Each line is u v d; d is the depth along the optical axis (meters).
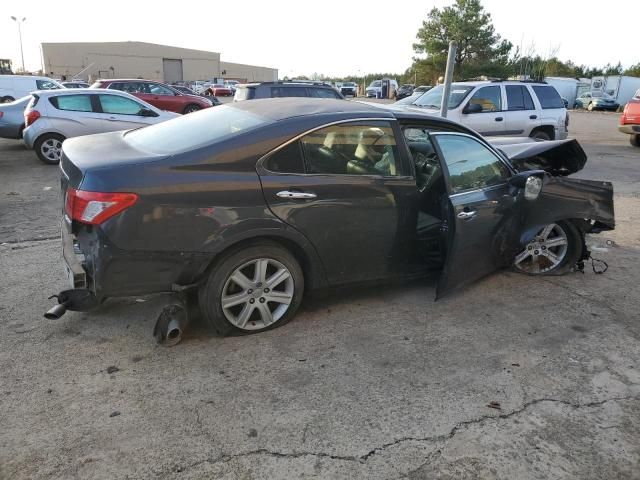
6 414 2.77
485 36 48.34
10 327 3.67
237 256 3.40
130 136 4.04
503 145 5.77
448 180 3.96
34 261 4.96
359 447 2.62
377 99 46.22
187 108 18.61
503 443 2.69
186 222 3.16
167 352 3.41
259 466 2.47
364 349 3.54
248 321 3.62
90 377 3.12
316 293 3.87
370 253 3.91
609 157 12.99
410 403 2.97
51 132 10.38
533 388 3.16
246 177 3.33
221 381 3.12
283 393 3.03
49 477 2.36
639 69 60.75
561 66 63.12
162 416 2.79
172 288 3.27
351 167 3.73
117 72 84.06
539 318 4.08
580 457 2.61
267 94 12.50
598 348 3.66
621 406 3.02
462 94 11.00
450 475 2.46
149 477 2.38
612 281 4.88
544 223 4.65
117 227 3.01
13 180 8.91
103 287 3.10
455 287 4.14
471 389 3.13
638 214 7.43
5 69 47.97
